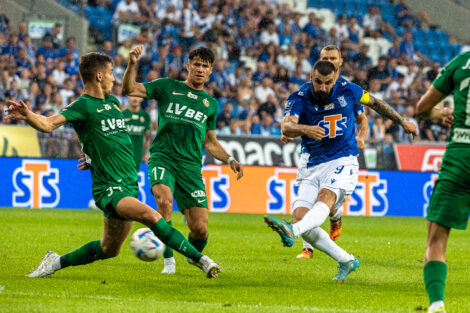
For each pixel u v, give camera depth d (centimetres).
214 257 1540
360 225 2669
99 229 2094
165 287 1084
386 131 3622
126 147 1089
